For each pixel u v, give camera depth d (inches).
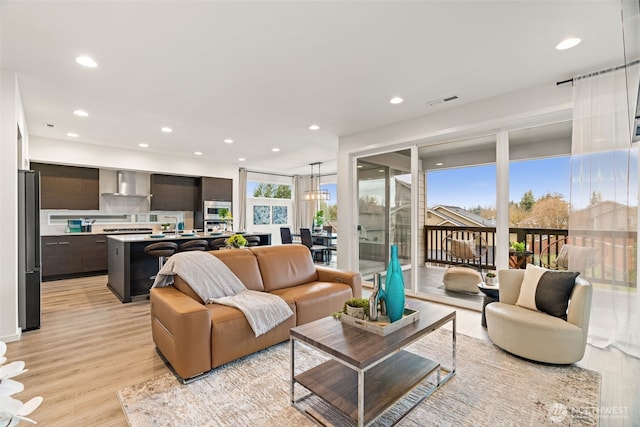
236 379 88.7
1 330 113.0
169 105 152.4
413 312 88.1
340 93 138.0
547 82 125.3
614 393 80.9
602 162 110.7
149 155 263.3
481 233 158.9
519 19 85.7
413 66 113.0
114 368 94.7
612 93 109.5
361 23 87.7
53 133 202.5
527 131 141.4
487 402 77.7
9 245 114.2
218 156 284.7
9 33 91.7
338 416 72.8
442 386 84.7
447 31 91.4
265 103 150.0
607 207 109.6
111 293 185.3
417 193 175.5
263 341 102.5
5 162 113.8
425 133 166.6
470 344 111.5
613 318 107.7
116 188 265.6
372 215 199.9
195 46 99.8
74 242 231.1
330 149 254.7
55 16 83.9
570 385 85.0
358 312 85.0
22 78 121.5
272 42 97.5
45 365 96.5
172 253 175.2
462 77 121.8
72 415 73.0
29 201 125.4
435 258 177.2
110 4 79.3
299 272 143.2
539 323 96.1
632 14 63.4
